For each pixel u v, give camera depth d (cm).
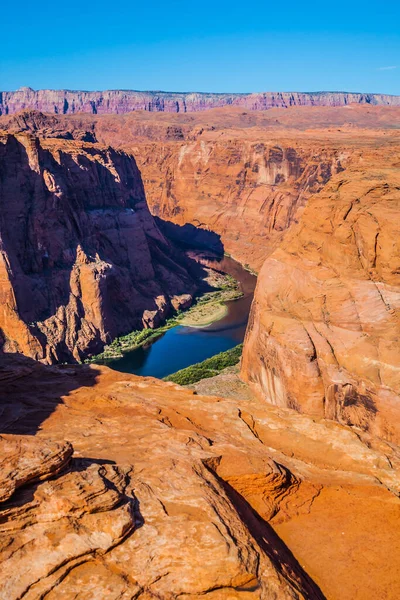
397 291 4778
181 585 1459
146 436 2294
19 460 1620
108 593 1401
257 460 2161
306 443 2639
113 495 1597
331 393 4719
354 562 1873
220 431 2636
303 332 5088
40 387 2945
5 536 1462
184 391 3153
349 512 2117
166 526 1605
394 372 4306
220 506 1758
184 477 1883
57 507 1529
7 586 1365
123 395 2920
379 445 2777
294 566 1770
